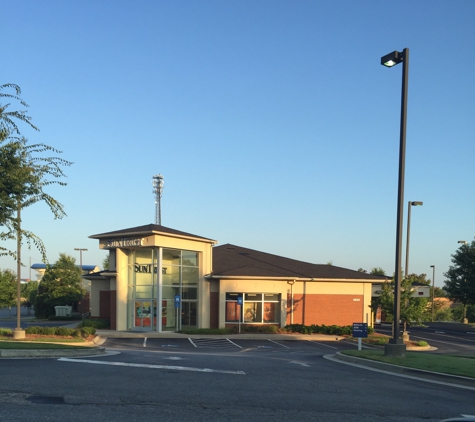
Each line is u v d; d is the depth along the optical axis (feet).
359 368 46.29
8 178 42.24
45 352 47.03
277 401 27.99
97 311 128.57
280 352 71.26
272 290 113.80
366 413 26.08
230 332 106.52
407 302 96.07
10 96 43.78
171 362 43.78
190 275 113.60
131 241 105.19
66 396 26.91
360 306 120.78
